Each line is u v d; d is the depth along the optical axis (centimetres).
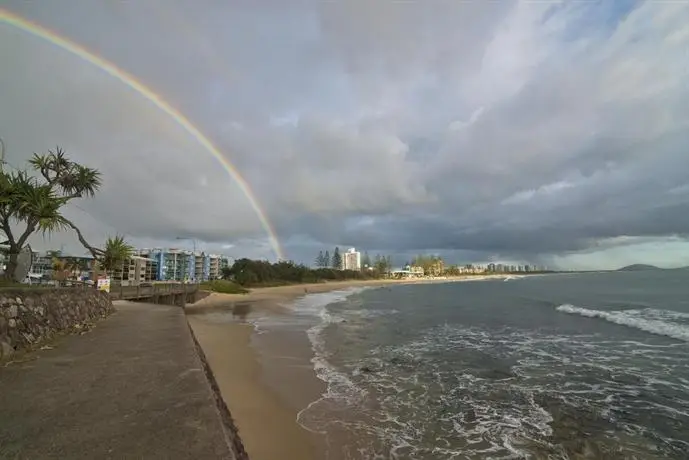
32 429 376
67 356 698
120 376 564
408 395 998
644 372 1208
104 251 1966
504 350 1561
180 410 430
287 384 1082
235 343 1697
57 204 1321
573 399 970
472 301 4209
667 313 2630
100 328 1083
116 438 358
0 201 1181
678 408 904
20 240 1252
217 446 345
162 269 11988
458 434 771
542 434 773
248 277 7862
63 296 1038
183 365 631
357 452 694
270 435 754
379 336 1925
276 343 1711
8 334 702
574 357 1420
